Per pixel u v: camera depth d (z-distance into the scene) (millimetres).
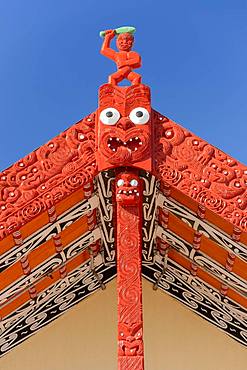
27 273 9844
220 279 10273
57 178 8367
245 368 11352
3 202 8250
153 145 8516
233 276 9992
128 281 8203
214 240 9383
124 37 9102
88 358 11469
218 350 11500
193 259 10219
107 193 9094
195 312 11641
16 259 9289
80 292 11477
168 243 10250
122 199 8406
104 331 11648
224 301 10812
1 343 11172
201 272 10461
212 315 11398
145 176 8680
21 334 11328
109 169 8578
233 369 11352
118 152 8383
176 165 8422
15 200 8266
